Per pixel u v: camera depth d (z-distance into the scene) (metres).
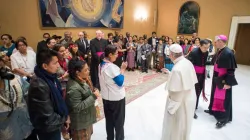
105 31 5.91
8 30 3.73
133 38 6.33
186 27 7.94
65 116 1.36
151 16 8.22
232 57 2.39
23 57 2.51
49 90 1.21
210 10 7.30
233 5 6.83
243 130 2.52
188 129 1.87
